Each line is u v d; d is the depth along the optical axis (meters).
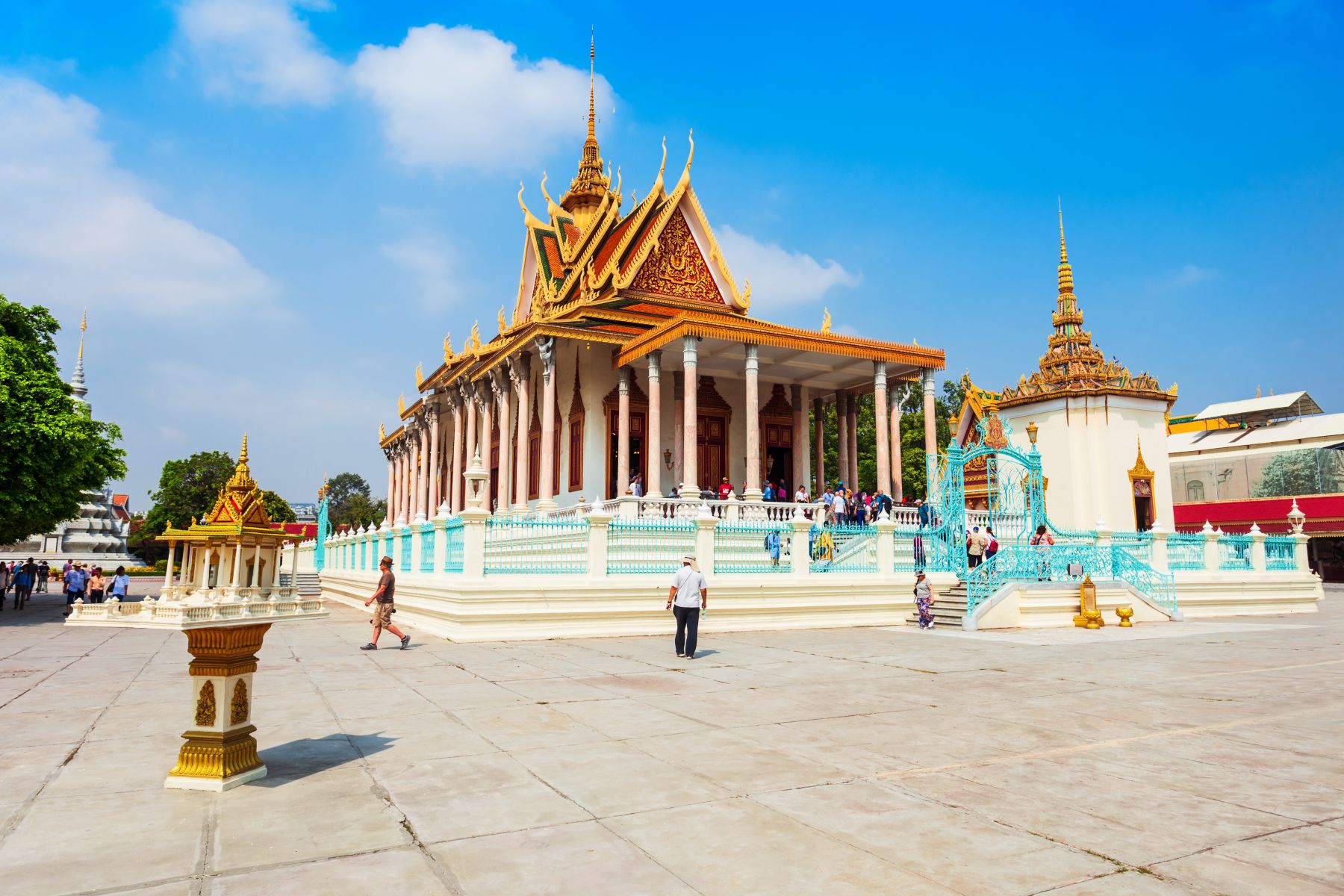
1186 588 24.61
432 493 45.81
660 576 18.20
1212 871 4.33
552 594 16.84
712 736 7.42
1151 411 36.78
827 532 20.84
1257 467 49.94
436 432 46.12
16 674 11.95
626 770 6.27
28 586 29.30
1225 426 54.50
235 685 6.05
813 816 5.20
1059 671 11.85
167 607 5.62
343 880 4.19
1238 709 8.83
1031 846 4.70
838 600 19.81
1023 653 14.05
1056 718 8.34
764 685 10.41
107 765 6.52
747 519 25.08
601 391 31.55
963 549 22.20
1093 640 16.48
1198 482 52.88
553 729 7.73
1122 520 35.22
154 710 8.93
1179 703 9.23
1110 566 21.88
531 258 41.62
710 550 18.89
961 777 6.13
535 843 4.72
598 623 17.22
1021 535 23.64
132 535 82.38
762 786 5.86
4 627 21.27
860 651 14.38
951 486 22.48
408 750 6.92
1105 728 7.85
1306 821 5.17
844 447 35.06
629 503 23.92
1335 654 14.01
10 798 5.60
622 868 4.36
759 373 32.66
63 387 26.33
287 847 4.67
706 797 5.60
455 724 7.96
